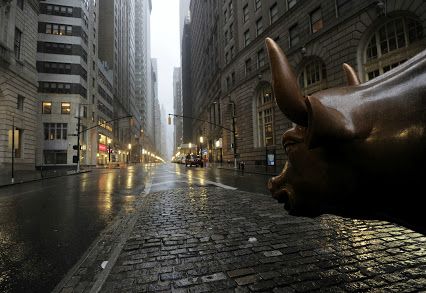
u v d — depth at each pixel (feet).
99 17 264.11
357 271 10.41
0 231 19.15
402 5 54.85
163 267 11.72
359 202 4.99
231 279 10.29
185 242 15.10
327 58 74.18
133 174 93.45
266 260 11.96
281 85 4.57
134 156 408.67
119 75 301.43
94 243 15.85
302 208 5.81
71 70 156.97
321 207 5.63
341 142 4.75
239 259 12.25
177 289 9.70
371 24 61.87
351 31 66.59
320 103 4.41
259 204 25.95
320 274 10.30
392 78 4.91
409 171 4.20
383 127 4.54
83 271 11.76
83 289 10.11
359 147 4.64
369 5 61.41
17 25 98.07
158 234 16.85
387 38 60.08
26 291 10.47
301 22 85.76
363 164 4.63
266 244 14.15
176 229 17.88
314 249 13.05
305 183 5.51
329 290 9.08
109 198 34.99
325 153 5.11
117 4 291.38
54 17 156.35
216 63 190.60
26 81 102.99
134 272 11.28
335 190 5.07
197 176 71.41
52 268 12.63
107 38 264.72
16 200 34.30
